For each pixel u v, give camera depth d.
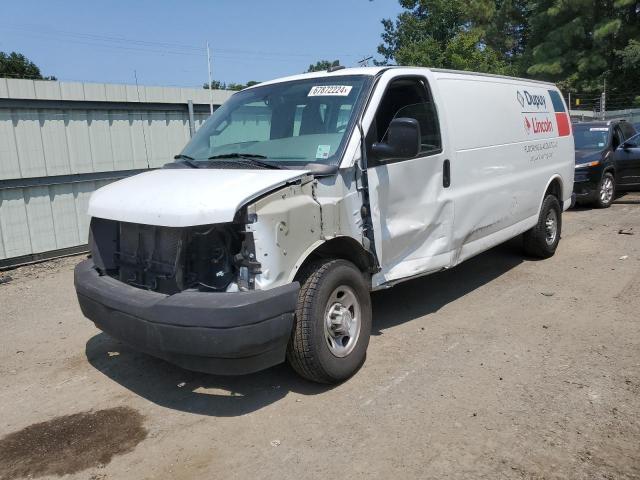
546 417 3.75
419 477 3.21
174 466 3.46
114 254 4.42
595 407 3.85
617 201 13.10
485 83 6.21
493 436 3.56
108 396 4.43
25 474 3.46
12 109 8.51
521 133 6.79
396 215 4.86
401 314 5.86
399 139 4.36
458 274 7.29
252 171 4.18
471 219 5.79
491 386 4.21
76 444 3.77
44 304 6.94
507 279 6.98
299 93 4.96
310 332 3.97
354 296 4.38
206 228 3.74
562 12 36.09
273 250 3.71
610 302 5.94
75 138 9.30
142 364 5.00
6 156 8.50
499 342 5.02
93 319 4.31
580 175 11.74
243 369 3.68
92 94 9.36
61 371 4.95
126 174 10.07
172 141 10.77
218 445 3.65
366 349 4.52
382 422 3.79
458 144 5.55
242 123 5.13
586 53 35.00
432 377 4.39
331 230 4.15
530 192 7.05
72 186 9.36
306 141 4.56
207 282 3.81
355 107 4.56
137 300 3.84
